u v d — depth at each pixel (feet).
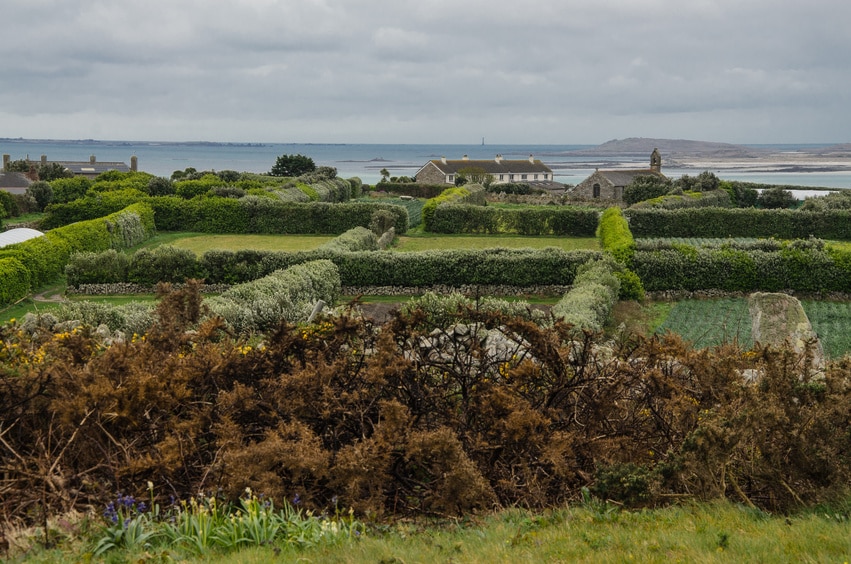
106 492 27.22
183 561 22.80
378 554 23.43
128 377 30.53
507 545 24.22
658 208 225.97
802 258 135.03
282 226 216.74
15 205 253.85
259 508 26.55
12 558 23.02
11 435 29.96
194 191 259.39
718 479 29.58
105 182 273.33
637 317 117.39
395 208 220.02
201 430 31.14
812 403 30.73
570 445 31.68
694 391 35.55
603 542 24.21
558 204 338.95
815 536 23.89
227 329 44.91
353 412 31.53
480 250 143.84
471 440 31.35
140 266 134.82
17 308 116.78
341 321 35.60
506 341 43.47
